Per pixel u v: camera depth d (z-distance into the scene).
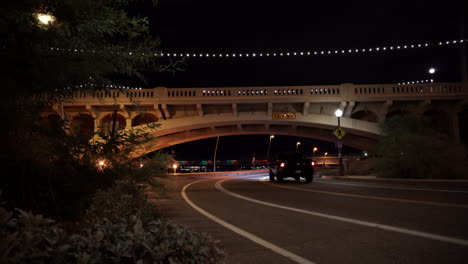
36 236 2.10
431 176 20.52
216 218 8.50
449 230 6.23
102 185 5.59
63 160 4.59
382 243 5.47
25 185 4.05
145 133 6.78
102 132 5.56
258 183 23.80
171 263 2.61
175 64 4.64
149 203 7.29
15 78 3.26
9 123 3.37
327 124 38.88
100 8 4.04
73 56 3.72
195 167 127.44
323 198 12.32
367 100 38.03
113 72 4.29
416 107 39.06
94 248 2.43
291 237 6.16
